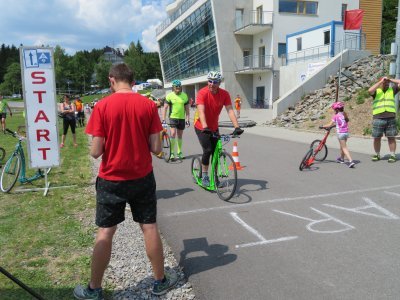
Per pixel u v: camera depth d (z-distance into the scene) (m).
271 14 34.62
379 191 6.59
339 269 3.83
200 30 41.66
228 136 6.38
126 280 3.72
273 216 5.45
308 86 20.77
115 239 4.73
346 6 35.91
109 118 3.14
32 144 6.92
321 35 27.98
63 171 8.92
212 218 5.45
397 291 3.40
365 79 19.56
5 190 6.94
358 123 14.91
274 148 12.00
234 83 38.25
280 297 3.36
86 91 121.06
